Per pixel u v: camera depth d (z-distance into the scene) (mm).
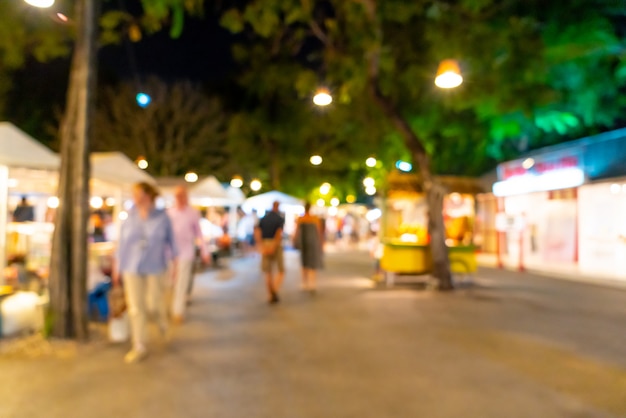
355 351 7754
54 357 7270
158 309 7832
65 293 7977
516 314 10477
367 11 12164
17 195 17109
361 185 41750
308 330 9047
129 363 7078
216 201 23312
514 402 5785
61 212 8016
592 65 19188
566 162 19875
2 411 5508
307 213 13523
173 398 5883
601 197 19062
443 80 10086
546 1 16141
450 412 5508
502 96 13680
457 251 14750
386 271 14625
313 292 13250
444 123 17562
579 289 14156
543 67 13125
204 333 8781
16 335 8172
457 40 12367
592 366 7066
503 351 7781
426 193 13867
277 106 31188
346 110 21578
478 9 12484
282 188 37594
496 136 19578
